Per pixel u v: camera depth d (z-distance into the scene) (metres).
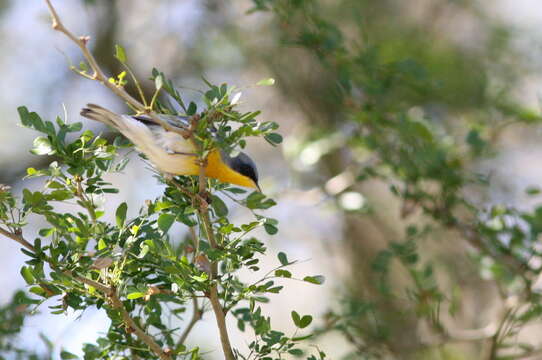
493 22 16.86
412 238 10.95
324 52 11.50
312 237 17.77
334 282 17.16
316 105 15.98
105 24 17.17
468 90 14.60
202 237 6.86
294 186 13.84
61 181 6.78
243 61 16.44
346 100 11.78
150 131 7.52
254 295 6.82
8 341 8.41
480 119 12.83
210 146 6.37
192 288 6.36
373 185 16.56
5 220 6.41
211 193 7.36
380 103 11.70
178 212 6.69
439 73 14.94
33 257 6.46
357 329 10.41
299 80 16.27
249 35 16.52
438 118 14.66
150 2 17.81
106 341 7.05
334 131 13.41
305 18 11.34
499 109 12.75
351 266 17.45
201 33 16.91
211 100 6.43
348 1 15.45
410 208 10.91
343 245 17.81
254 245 6.40
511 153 15.84
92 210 6.82
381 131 11.60
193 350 6.76
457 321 14.14
